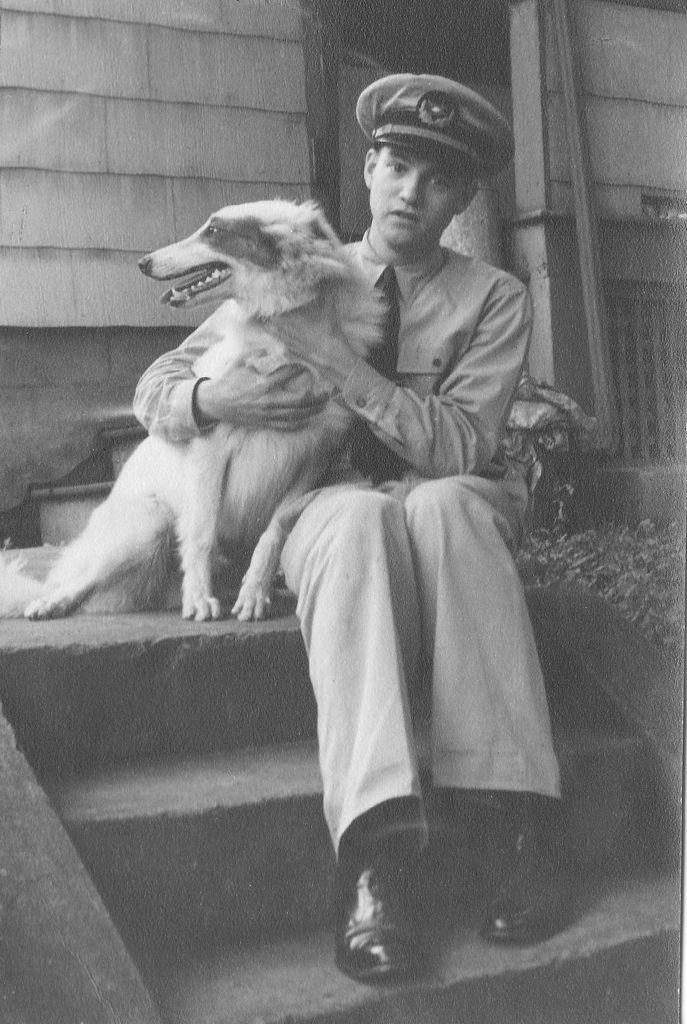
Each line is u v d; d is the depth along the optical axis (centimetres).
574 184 498
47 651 235
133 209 419
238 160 430
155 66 414
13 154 402
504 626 227
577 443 446
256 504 286
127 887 212
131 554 285
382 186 278
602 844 258
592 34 490
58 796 222
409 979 202
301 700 259
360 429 285
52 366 420
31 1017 179
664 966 224
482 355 273
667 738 271
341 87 553
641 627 326
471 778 220
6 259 409
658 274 486
